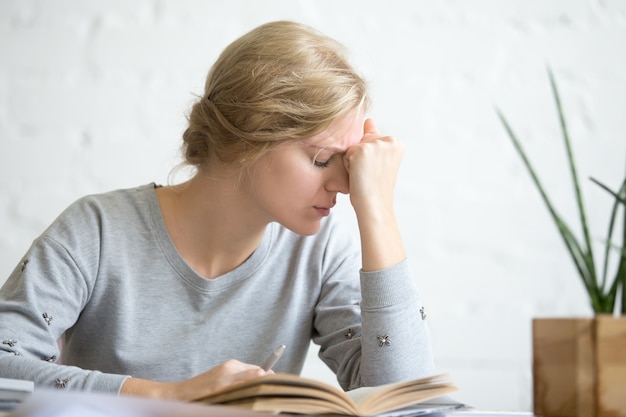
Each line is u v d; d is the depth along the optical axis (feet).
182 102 8.73
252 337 5.52
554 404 3.37
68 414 2.69
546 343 3.44
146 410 2.76
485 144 8.93
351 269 5.75
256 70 4.88
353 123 4.95
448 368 8.71
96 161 8.64
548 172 8.98
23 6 8.77
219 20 8.84
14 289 4.98
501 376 8.72
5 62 8.70
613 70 9.14
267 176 4.91
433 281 8.78
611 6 9.20
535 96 9.04
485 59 9.03
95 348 5.35
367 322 4.80
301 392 3.30
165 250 5.36
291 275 5.65
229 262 5.46
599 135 9.06
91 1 8.80
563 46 9.11
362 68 8.91
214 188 5.23
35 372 4.29
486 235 8.86
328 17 8.94
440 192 8.86
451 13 9.04
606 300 3.75
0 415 2.91
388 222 4.95
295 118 4.76
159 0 8.84
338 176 5.00
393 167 5.06
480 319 8.77
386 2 8.98
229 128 4.91
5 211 8.54
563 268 8.86
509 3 9.10
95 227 5.29
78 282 5.12
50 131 8.66
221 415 2.82
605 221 8.95
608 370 3.22
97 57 8.76
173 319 5.36
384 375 4.72
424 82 8.95
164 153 8.68
